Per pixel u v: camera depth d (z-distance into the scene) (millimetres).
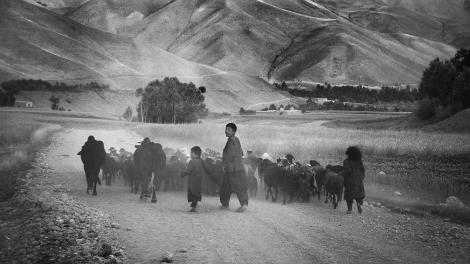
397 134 42812
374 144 29016
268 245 8906
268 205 13891
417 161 23797
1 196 14297
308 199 15016
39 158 23328
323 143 29500
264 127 54281
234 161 12328
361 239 9656
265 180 15094
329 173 14258
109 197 14195
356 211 13156
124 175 17672
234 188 12344
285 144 29375
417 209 13227
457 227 10969
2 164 20656
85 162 14508
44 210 11172
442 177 19656
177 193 15906
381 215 12484
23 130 41250
